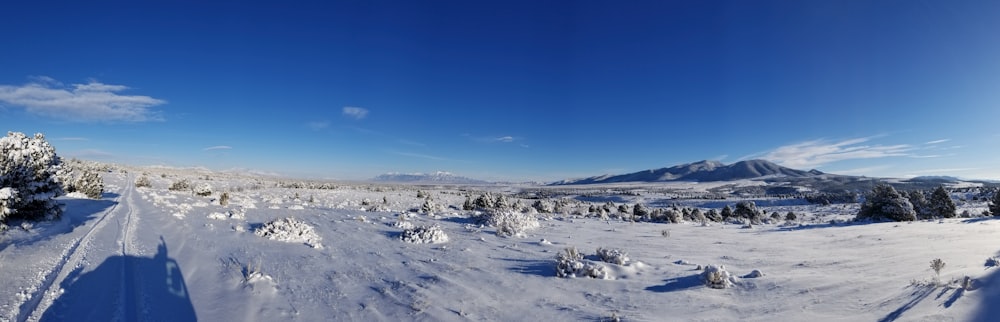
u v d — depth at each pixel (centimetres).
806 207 6128
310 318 665
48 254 886
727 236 1762
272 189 6362
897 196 2738
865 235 1539
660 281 863
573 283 869
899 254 1034
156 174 9869
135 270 866
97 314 609
